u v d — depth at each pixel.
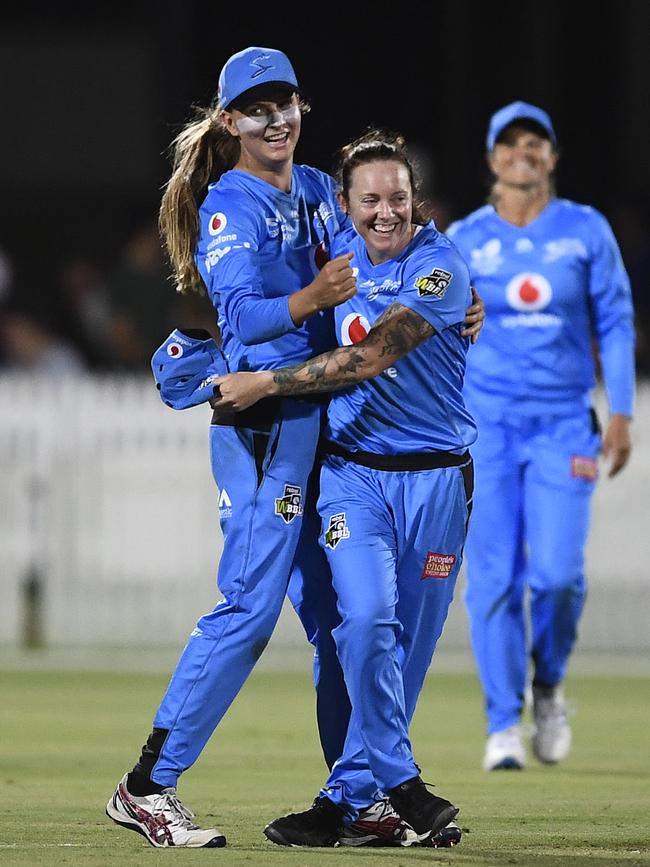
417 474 19.28
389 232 19.05
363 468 19.31
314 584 19.92
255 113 19.17
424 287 18.92
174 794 19.03
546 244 27.50
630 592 42.69
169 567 43.91
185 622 43.88
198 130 19.88
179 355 18.97
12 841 19.16
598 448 27.70
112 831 19.97
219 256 18.97
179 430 43.84
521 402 27.39
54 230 66.19
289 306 18.28
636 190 63.81
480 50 64.38
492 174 29.48
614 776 25.81
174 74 65.56
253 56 19.23
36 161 66.19
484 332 27.61
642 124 63.66
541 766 27.12
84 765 26.17
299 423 19.14
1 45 66.06
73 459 44.12
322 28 65.88
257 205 19.23
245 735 30.11
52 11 66.00
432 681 38.59
